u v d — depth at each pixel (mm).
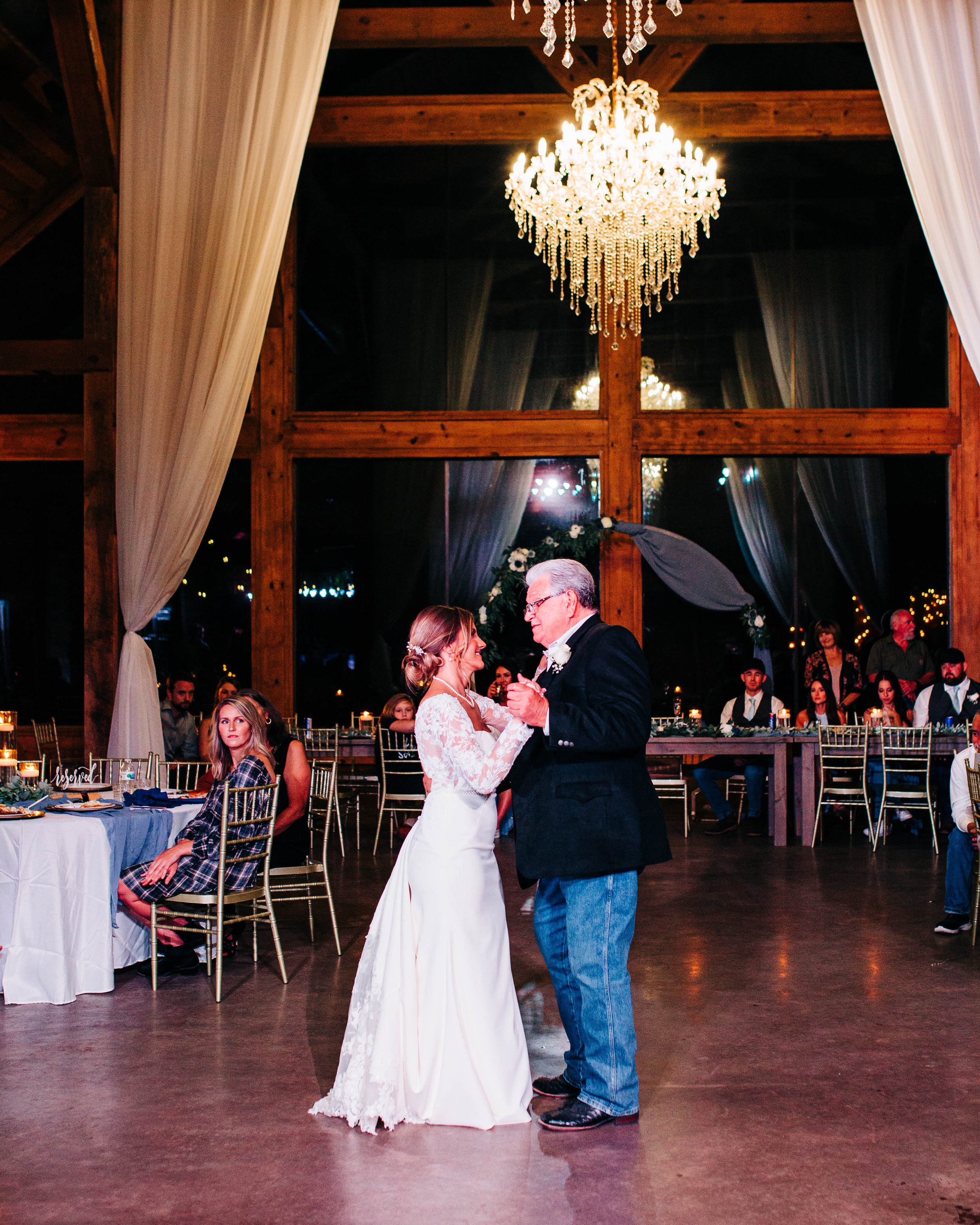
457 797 2947
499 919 2990
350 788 8273
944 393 10305
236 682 6715
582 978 2865
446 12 9711
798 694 10266
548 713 2619
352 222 10547
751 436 10148
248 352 8555
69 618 10492
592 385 10375
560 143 7992
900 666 9109
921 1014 3832
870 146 10398
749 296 10406
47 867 4043
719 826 8445
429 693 2992
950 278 8484
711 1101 3045
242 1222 2357
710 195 8383
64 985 4004
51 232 10844
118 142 8859
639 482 10148
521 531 10359
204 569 10445
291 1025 3723
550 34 6285
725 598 9891
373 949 2984
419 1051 2920
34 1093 3107
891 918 5348
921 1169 2617
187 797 5039
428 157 10555
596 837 2723
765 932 5074
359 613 10422
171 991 4156
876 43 8633
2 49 8672
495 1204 2439
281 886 4715
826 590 10273
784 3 9680
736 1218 2371
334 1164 2648
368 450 10266
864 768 7672
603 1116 2869
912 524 10250
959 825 5031
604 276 10203
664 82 10234
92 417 9008
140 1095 3090
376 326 10500
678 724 8172
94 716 8992
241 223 8500
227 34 8555
